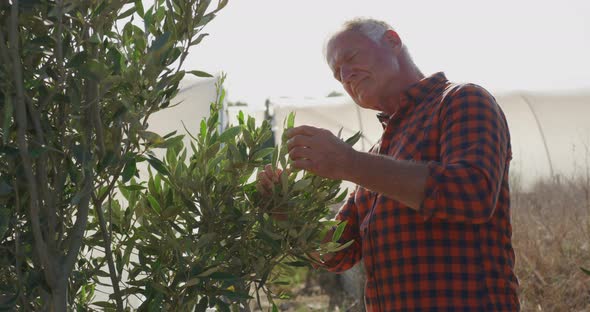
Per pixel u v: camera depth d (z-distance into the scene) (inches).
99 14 45.1
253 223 54.7
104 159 46.3
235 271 54.9
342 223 56.6
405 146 71.6
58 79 46.2
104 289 95.7
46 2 43.9
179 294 51.1
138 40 47.8
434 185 60.9
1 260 46.7
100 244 55.6
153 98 47.7
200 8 48.0
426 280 67.6
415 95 73.8
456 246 67.4
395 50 77.9
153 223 54.6
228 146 53.8
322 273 277.4
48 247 45.9
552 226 214.1
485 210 62.3
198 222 54.2
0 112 44.8
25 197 46.2
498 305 67.1
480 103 66.7
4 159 46.0
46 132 46.0
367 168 58.9
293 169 55.7
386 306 71.1
